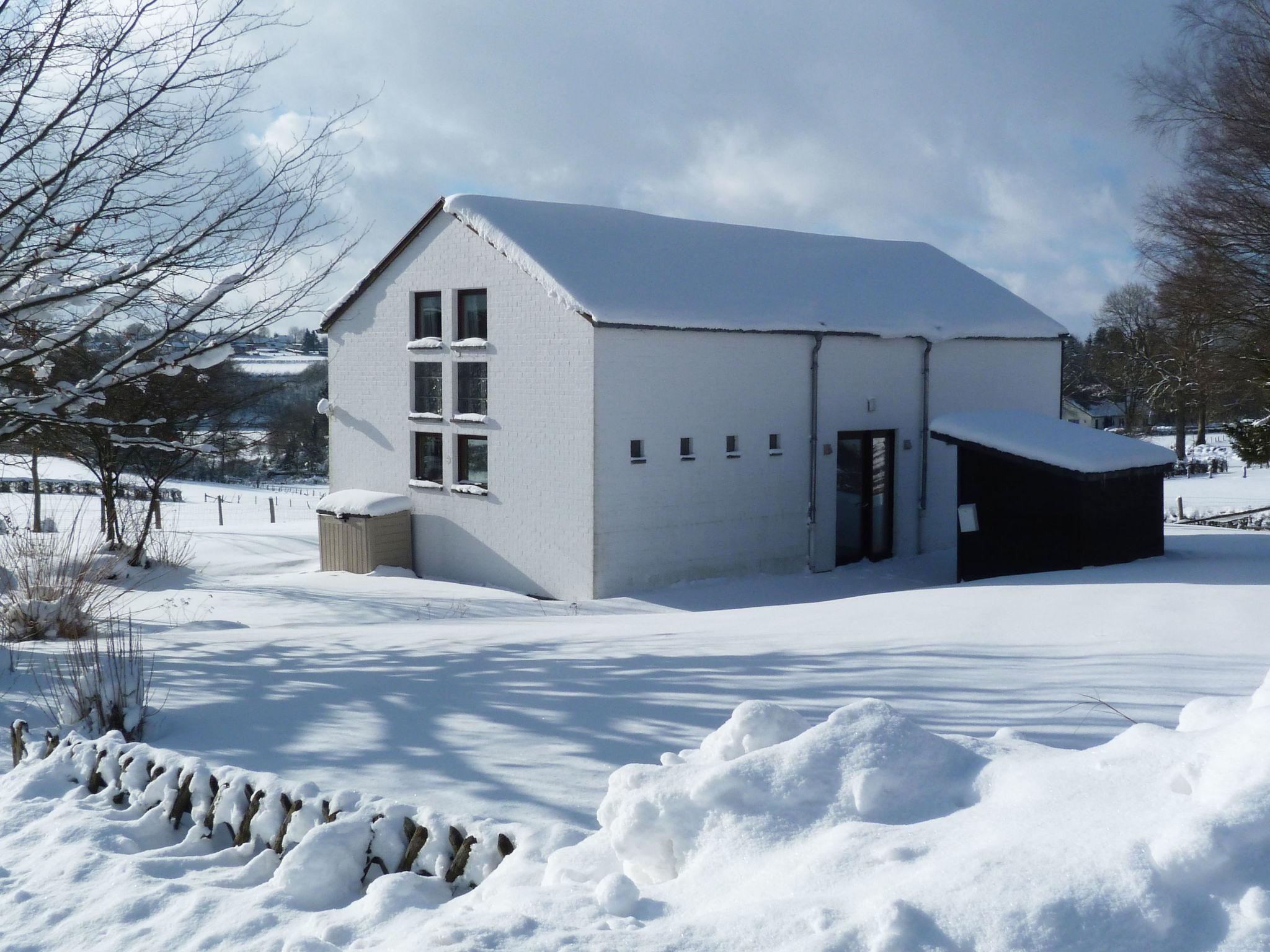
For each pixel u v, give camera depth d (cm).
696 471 1772
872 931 259
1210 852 254
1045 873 264
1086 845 275
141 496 2478
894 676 683
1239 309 2991
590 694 684
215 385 2142
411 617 1469
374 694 725
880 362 2047
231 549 2509
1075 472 1377
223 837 474
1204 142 2967
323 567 2006
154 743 630
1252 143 2820
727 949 274
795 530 1923
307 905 395
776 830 333
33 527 2152
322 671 815
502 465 1794
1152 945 242
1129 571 1269
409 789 516
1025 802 319
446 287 1867
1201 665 665
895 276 2348
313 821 440
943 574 1925
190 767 497
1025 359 2339
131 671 799
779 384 1886
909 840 307
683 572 1767
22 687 789
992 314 2306
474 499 1847
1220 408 4644
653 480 1716
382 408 2009
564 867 362
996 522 1485
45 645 998
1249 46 2892
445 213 1855
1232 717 354
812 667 725
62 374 1174
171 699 734
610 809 368
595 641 888
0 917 401
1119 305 6400
